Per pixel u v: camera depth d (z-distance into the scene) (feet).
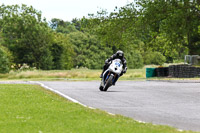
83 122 107.76
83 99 179.42
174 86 271.08
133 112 136.36
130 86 271.28
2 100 165.48
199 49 560.61
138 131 94.79
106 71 223.92
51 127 99.86
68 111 130.93
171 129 99.19
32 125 102.94
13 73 589.73
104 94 205.26
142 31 504.84
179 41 554.05
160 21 494.59
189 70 401.90
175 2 497.46
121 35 526.57
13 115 120.98
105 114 125.39
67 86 269.85
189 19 494.18
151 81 356.38
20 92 207.21
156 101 172.24
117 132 93.56
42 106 145.28
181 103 164.86
